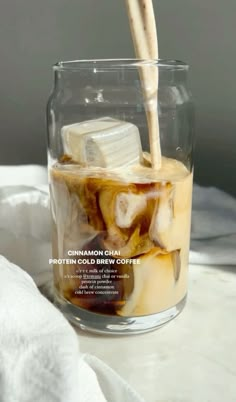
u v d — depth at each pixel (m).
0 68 0.30
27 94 0.30
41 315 0.15
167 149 0.19
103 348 0.19
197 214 0.28
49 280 0.23
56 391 0.13
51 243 0.23
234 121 0.30
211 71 0.29
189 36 0.28
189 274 0.24
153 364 0.18
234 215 0.28
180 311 0.20
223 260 0.24
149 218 0.18
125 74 0.18
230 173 0.31
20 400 0.13
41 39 0.29
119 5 0.28
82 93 0.19
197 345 0.19
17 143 0.31
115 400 0.15
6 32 0.29
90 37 0.29
